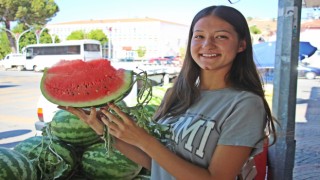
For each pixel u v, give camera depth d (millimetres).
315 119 10352
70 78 1602
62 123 2648
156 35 71000
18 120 10078
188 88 1865
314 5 10406
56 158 2443
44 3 47562
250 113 1605
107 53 64062
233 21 1725
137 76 1633
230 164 1562
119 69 1662
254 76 1782
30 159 2396
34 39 53406
